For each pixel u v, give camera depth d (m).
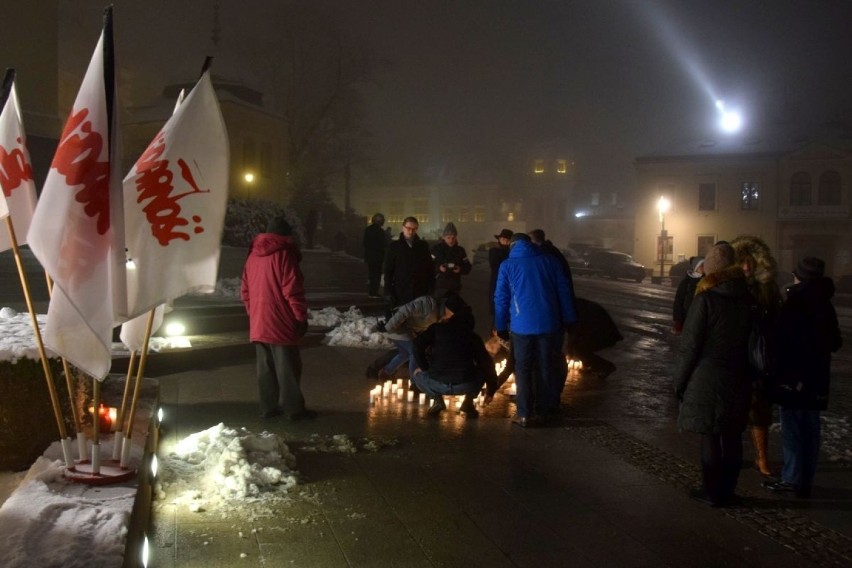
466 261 11.61
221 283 15.16
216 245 3.80
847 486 5.92
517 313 7.47
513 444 6.77
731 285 5.25
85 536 3.05
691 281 8.23
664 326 18.28
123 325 4.15
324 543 4.46
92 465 3.80
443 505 5.17
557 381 7.82
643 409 8.38
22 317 6.30
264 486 5.32
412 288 11.26
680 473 6.09
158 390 6.18
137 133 29.27
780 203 52.16
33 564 2.78
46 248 3.32
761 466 6.10
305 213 41.59
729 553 4.55
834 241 51.03
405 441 6.74
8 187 3.94
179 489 5.20
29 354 4.68
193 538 4.44
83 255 3.35
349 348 11.86
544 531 4.79
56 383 4.75
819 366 5.48
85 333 3.44
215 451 5.62
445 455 6.36
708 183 53.88
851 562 4.48
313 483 5.51
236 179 27.62
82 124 3.39
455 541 4.57
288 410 7.29
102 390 6.09
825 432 7.65
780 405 5.59
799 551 4.62
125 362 9.10
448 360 7.58
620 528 4.89
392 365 9.16
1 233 4.27
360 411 7.80
